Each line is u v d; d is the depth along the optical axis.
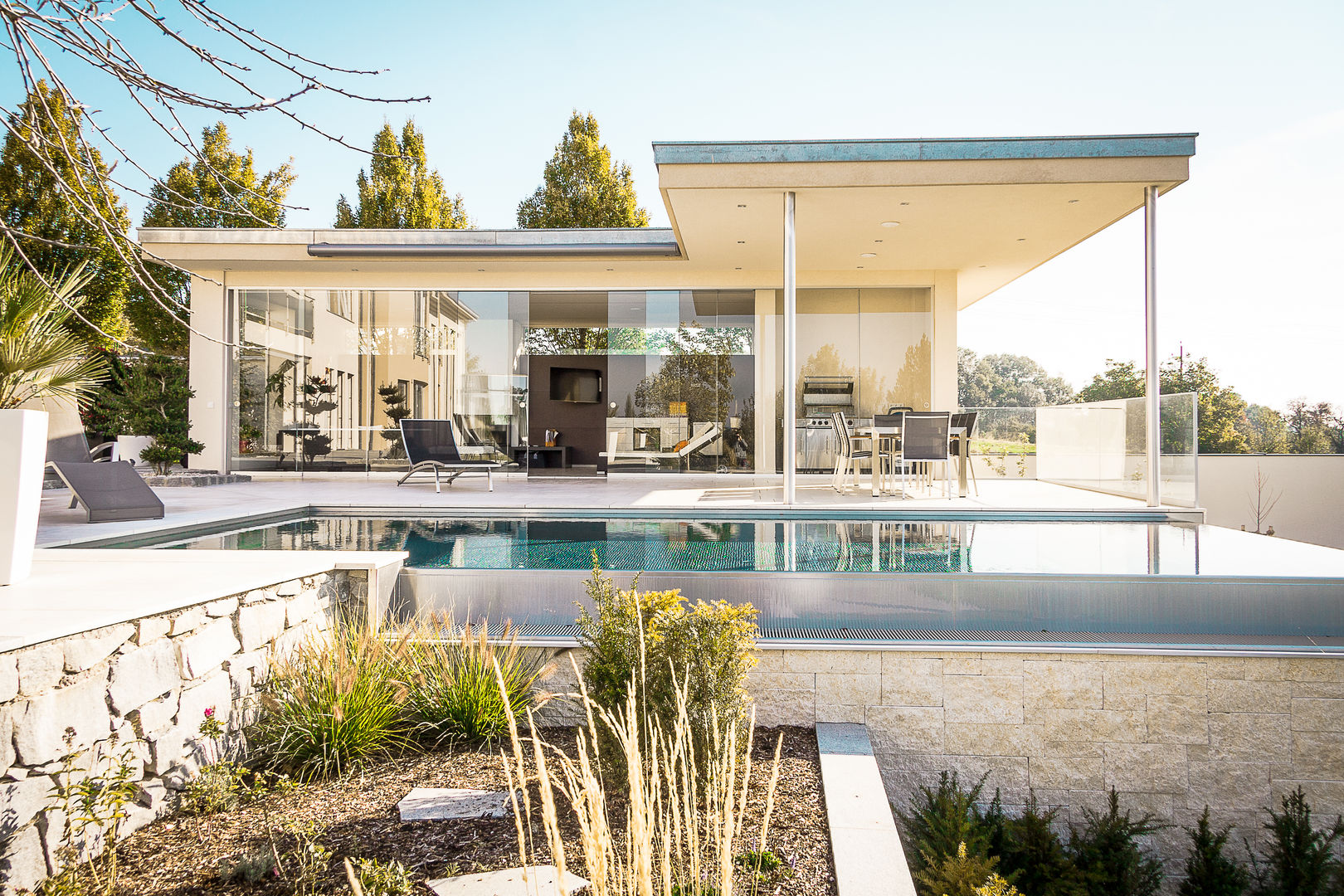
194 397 10.44
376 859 1.89
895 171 6.29
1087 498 7.83
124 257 2.26
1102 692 3.12
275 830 2.06
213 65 2.16
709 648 2.37
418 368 10.43
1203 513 6.34
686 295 10.48
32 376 3.09
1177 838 3.10
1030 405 37.16
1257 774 3.11
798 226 7.70
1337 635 3.51
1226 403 27.58
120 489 5.53
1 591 2.43
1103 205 6.94
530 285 10.37
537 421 14.38
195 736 2.34
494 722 2.72
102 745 1.99
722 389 10.46
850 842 1.98
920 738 3.14
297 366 10.51
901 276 10.16
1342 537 15.48
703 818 2.16
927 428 7.47
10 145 8.26
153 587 2.51
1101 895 2.74
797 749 2.83
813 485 9.52
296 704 2.57
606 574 3.76
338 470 10.45
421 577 3.78
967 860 2.39
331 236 9.45
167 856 1.92
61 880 1.72
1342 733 3.09
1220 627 3.58
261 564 3.12
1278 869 2.93
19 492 2.59
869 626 3.67
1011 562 4.04
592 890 1.07
